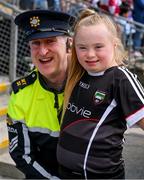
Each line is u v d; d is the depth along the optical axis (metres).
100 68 2.06
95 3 7.86
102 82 2.06
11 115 2.42
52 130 2.34
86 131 2.04
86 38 2.05
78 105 2.09
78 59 2.12
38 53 2.33
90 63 2.06
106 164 2.03
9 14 6.52
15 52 6.31
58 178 2.28
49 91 2.37
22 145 2.41
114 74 2.05
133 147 3.25
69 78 2.18
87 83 2.10
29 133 2.40
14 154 2.42
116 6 7.70
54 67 2.33
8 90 5.96
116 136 2.06
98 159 2.03
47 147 2.39
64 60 2.35
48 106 2.36
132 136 3.38
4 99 5.67
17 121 2.40
